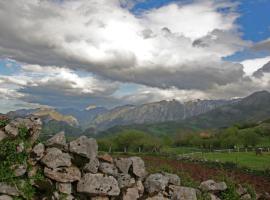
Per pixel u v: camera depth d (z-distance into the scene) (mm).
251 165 51875
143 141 81062
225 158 64938
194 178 30141
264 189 31859
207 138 115500
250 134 104812
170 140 100750
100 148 77250
